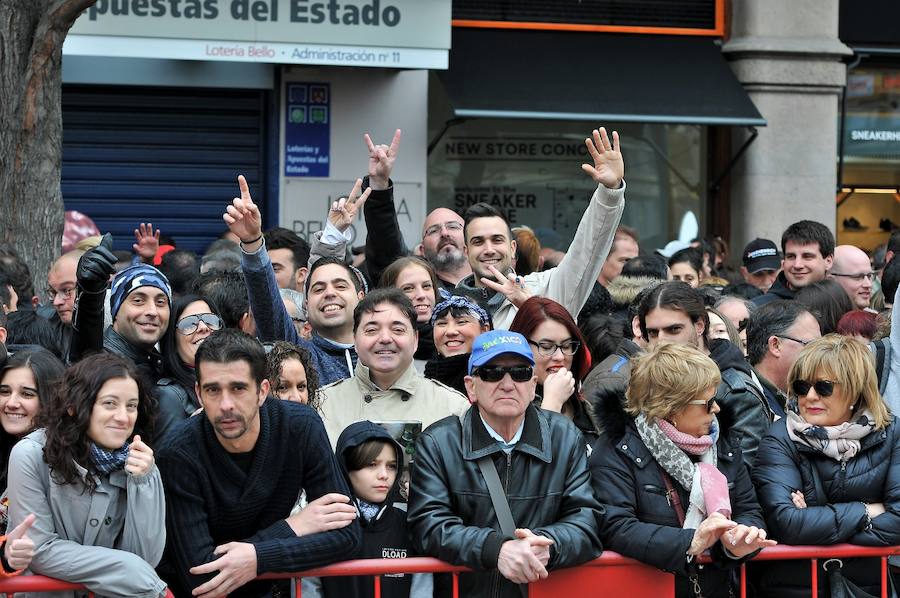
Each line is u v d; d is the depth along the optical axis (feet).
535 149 39.75
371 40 34.60
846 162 41.98
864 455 15.05
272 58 34.19
